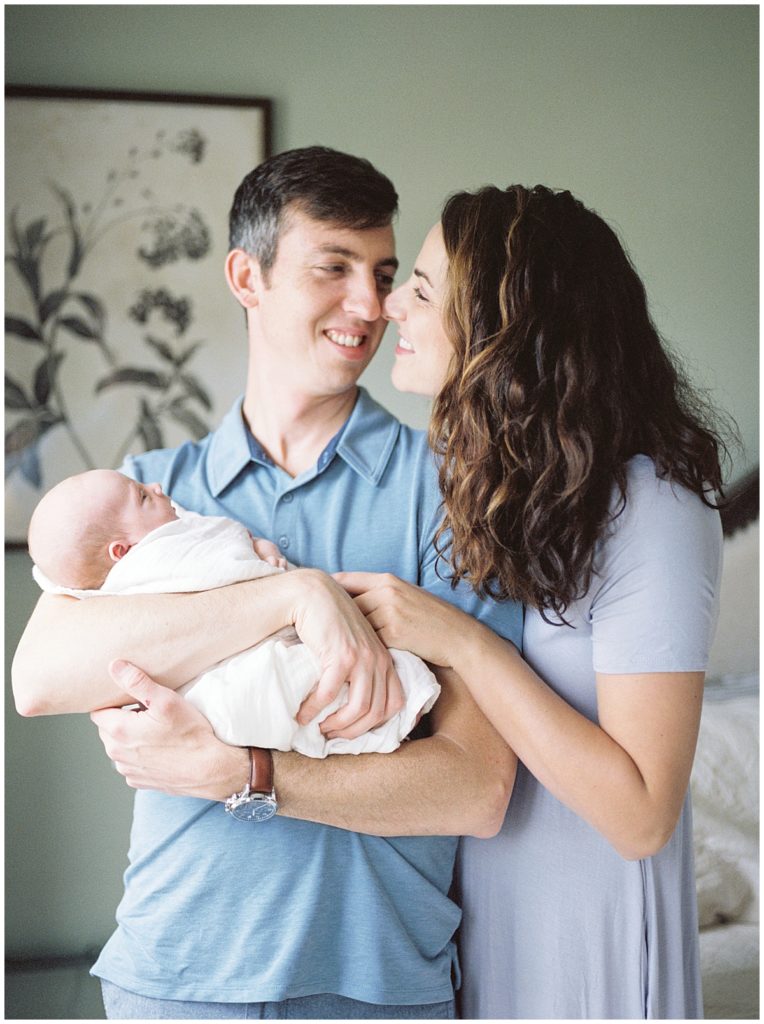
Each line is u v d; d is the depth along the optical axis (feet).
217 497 4.74
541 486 4.02
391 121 9.07
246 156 8.87
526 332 4.07
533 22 9.21
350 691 3.93
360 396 4.86
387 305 4.64
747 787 7.72
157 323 8.89
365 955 4.22
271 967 4.14
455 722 4.18
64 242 8.77
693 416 4.53
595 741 3.94
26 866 8.84
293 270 4.56
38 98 8.70
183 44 8.89
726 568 9.26
